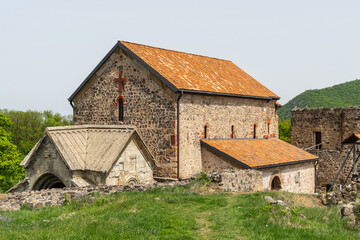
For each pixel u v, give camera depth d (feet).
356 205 52.85
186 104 85.35
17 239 39.78
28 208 55.62
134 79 88.94
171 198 60.70
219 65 115.34
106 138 78.59
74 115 98.78
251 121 106.22
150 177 81.76
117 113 91.61
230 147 91.35
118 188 67.26
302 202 64.13
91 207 57.31
